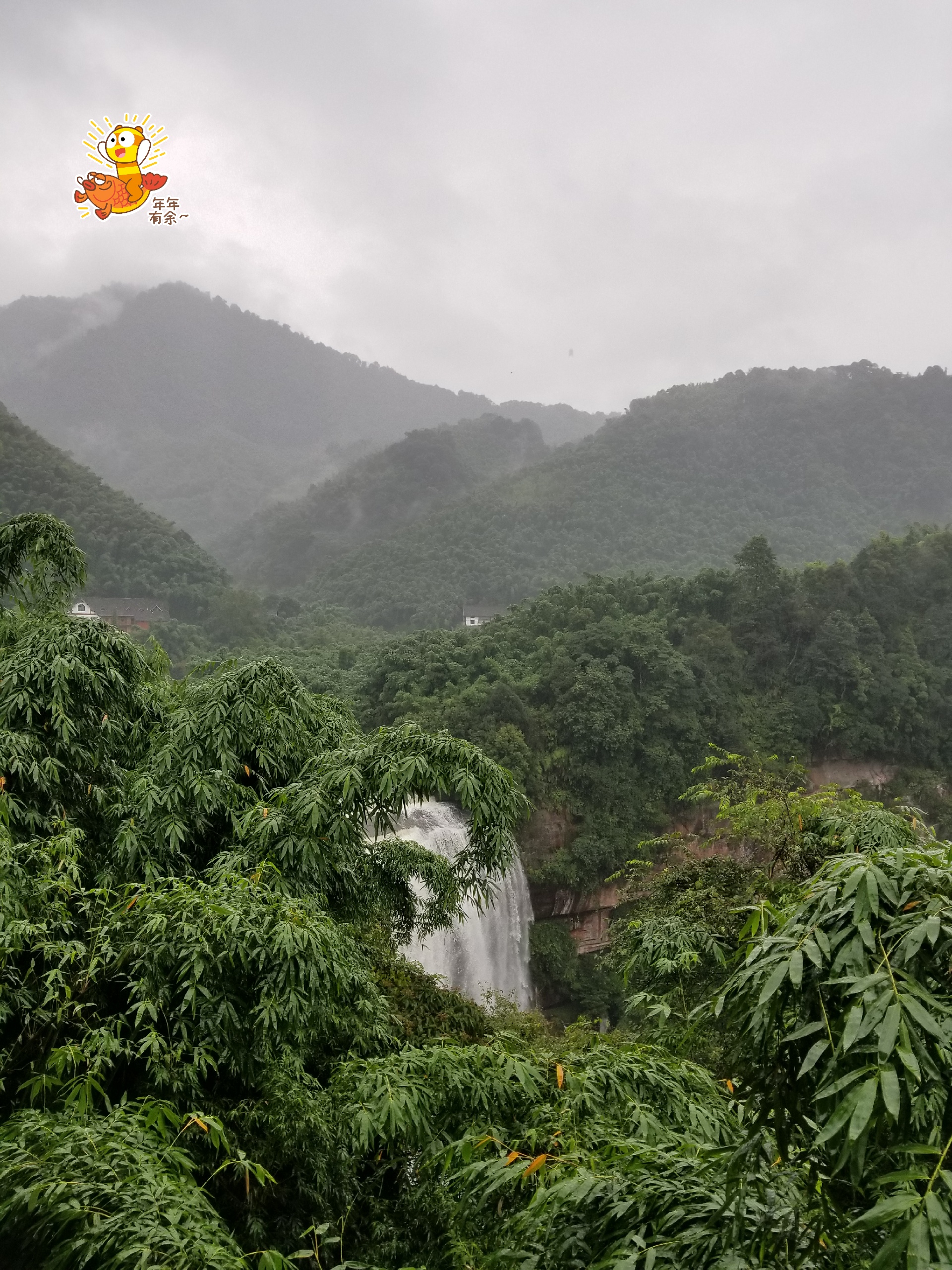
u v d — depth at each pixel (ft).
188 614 312.91
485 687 145.07
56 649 21.30
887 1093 5.02
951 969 5.90
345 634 322.14
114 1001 15.81
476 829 22.49
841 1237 6.45
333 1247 15.03
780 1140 6.29
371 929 34.78
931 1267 4.62
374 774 20.95
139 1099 12.94
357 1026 19.29
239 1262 8.63
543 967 122.72
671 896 35.14
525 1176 9.48
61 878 15.57
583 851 131.23
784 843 29.25
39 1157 9.88
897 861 6.43
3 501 293.84
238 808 22.38
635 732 143.23
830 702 173.37
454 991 37.17
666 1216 7.44
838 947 6.21
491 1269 8.95
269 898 15.72
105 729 22.25
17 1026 14.64
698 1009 8.30
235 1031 14.80
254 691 23.72
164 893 15.16
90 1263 8.43
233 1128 15.29
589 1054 14.12
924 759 180.65
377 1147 16.60
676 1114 12.46
